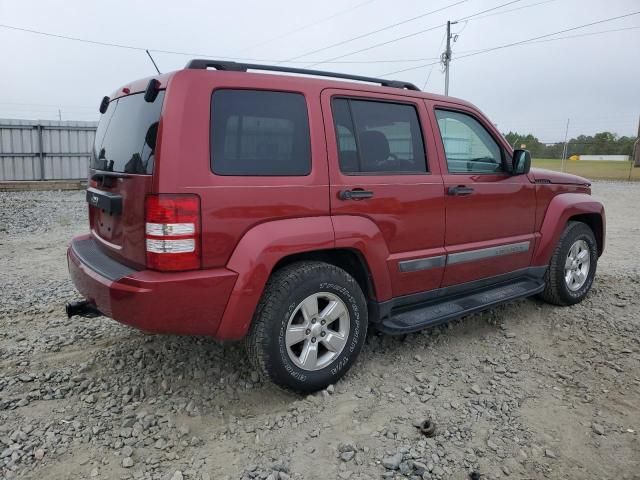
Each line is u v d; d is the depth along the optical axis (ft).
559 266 15.99
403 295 12.50
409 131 12.57
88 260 10.99
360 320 11.41
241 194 9.67
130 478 8.44
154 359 12.53
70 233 30.83
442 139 13.12
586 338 14.19
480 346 13.64
